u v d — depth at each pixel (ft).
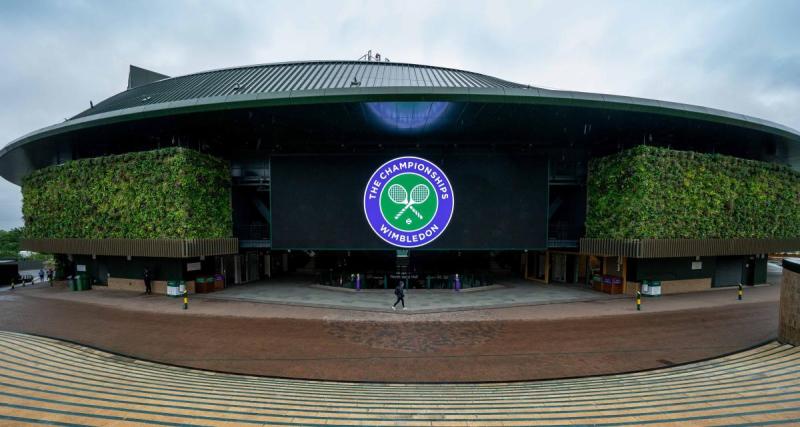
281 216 83.76
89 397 23.36
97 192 83.41
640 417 20.07
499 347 44.62
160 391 26.37
